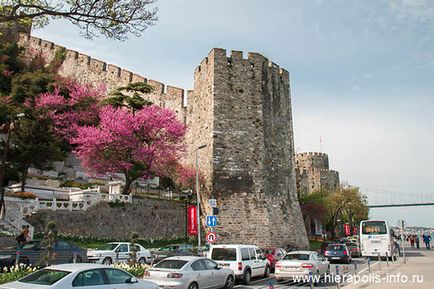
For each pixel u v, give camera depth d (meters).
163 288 13.12
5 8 13.16
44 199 30.53
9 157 33.09
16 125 34.06
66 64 60.72
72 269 9.43
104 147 33.19
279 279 18.80
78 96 44.66
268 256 23.34
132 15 13.23
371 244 31.52
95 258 21.38
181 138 37.03
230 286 16.00
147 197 32.97
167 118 35.25
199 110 39.66
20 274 13.73
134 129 33.84
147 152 33.47
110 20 13.03
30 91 44.44
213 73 37.00
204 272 14.42
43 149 33.50
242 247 18.78
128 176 34.25
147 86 40.00
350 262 30.52
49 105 41.81
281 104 40.72
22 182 32.91
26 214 25.98
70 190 35.31
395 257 32.97
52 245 16.75
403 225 30.75
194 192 37.19
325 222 62.03
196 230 33.28
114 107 38.66
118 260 22.45
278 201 36.81
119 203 30.80
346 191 62.25
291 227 36.91
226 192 34.41
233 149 35.75
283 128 40.19
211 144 35.53
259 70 38.88
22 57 55.31
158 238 32.53
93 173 37.06
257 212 34.53
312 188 76.38
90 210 29.12
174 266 14.05
